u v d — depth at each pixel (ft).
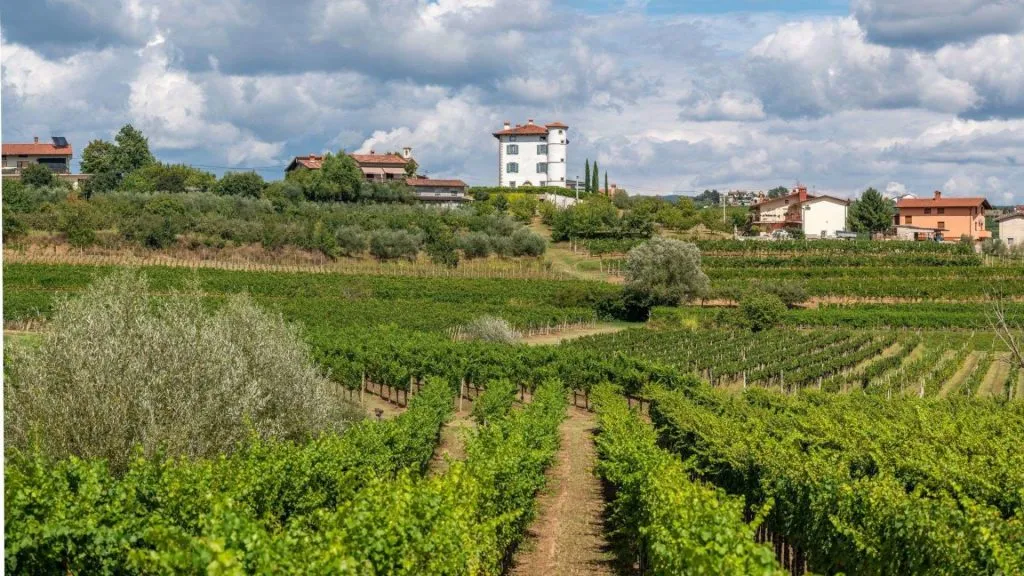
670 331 236.84
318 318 222.48
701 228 410.93
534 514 79.36
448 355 163.12
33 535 41.37
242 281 256.32
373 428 80.02
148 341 69.82
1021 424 97.66
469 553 48.57
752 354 201.57
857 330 246.47
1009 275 294.25
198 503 47.96
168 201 310.86
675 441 105.91
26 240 267.59
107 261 266.98
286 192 378.12
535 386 162.91
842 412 105.29
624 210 440.04
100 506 45.65
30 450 60.08
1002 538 46.70
